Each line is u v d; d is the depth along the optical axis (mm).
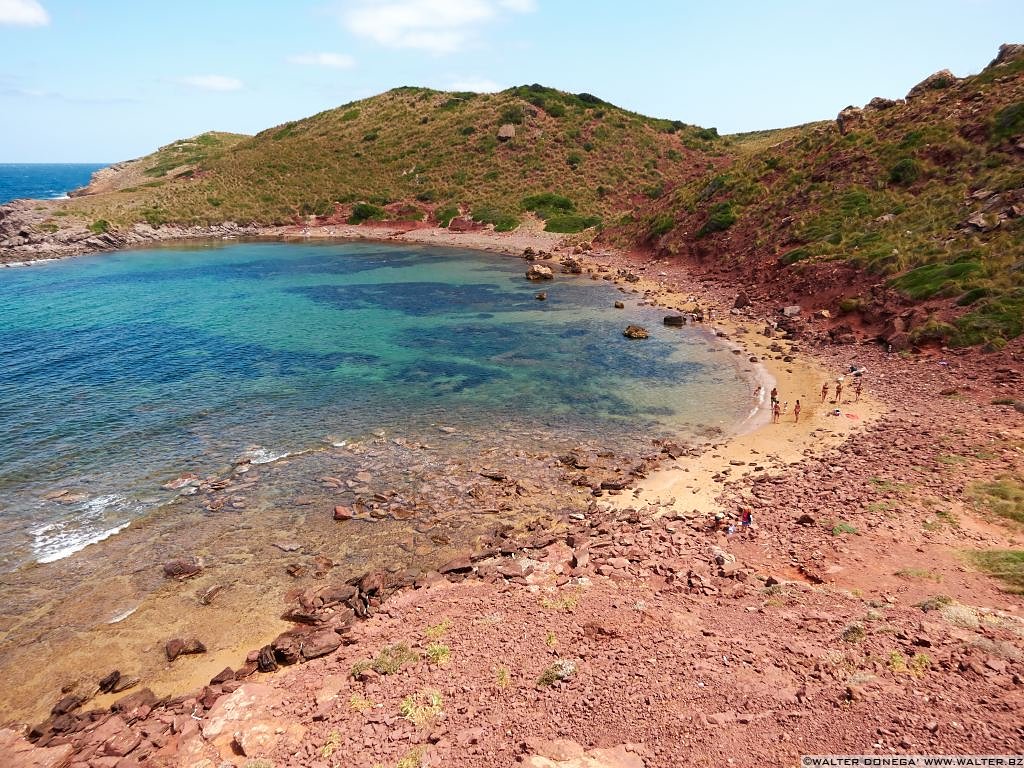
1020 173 45875
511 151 124625
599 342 46094
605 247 89062
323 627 17203
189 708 14461
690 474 25906
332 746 11875
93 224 97125
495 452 28547
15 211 95500
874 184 57875
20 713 14906
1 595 18844
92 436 29766
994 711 10055
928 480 22219
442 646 14945
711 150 135000
